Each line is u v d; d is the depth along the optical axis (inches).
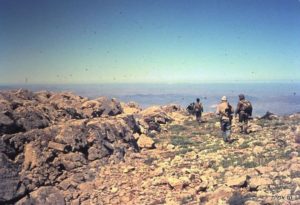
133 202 582.6
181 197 564.7
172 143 932.0
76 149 718.5
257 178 546.3
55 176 652.1
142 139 906.1
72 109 892.0
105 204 593.0
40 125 720.3
